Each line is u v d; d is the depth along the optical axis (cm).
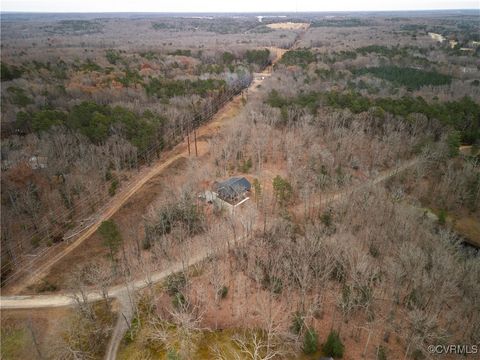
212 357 4619
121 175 8756
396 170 8794
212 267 5572
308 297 5397
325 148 9369
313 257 5662
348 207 7112
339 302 5100
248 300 5419
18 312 5288
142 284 5747
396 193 7600
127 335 4966
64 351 4734
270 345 4597
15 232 6750
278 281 5478
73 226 7175
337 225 6512
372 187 7738
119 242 6128
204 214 7119
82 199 7731
